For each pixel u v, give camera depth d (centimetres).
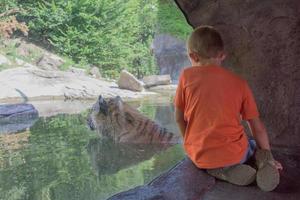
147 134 620
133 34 2183
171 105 1060
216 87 292
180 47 2025
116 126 645
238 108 295
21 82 1367
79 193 388
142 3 2289
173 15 1458
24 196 380
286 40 364
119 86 1466
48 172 457
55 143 613
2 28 1833
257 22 372
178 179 309
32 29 1945
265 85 380
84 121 807
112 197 301
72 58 1930
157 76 1620
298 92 365
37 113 923
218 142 291
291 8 355
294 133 370
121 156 526
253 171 285
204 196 279
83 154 543
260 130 300
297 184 293
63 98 1315
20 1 1977
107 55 2005
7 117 859
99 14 2002
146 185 316
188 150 312
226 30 387
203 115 295
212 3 385
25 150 571
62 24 1956
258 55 378
